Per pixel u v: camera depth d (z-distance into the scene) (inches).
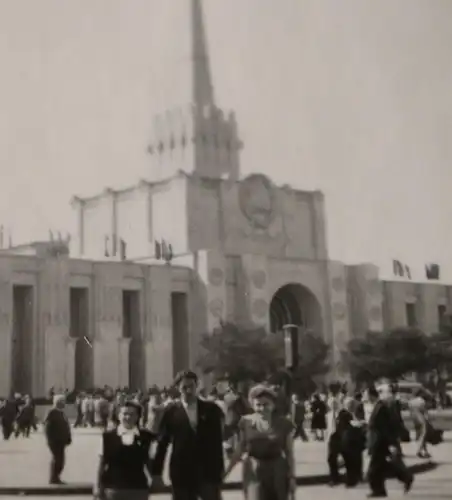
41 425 1750.7
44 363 2129.7
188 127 2605.8
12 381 2118.6
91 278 2257.6
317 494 644.1
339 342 2655.0
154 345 2337.6
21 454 1035.3
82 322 2251.5
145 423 1382.9
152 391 1925.4
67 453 1028.5
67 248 2317.9
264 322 2511.1
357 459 684.1
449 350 2236.7
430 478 761.6
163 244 2544.3
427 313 2721.5
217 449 358.9
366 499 603.8
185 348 2437.3
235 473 772.0
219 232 2586.1
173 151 2603.3
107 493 346.6
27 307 2150.6
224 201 2596.0
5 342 2076.8
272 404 373.4
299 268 2625.5
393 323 2682.1
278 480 365.1
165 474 733.9
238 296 2502.5
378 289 2657.5
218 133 2608.3
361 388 2247.8
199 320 2437.3
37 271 2150.6
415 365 2229.3
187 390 360.8
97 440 1261.1
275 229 2657.5
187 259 2472.9
